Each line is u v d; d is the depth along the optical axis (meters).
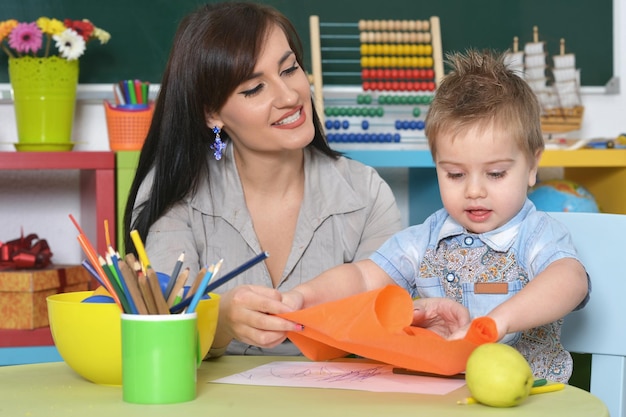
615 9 3.11
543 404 0.99
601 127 3.12
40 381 1.14
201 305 1.11
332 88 2.99
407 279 1.43
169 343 0.98
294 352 1.72
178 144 1.72
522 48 3.07
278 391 1.06
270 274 1.79
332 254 1.78
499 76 1.33
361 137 2.88
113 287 1.02
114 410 0.95
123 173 2.48
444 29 3.04
